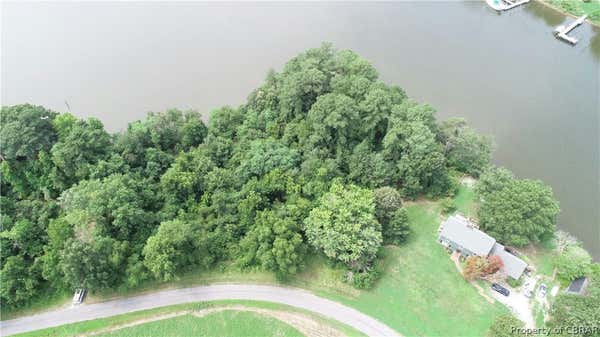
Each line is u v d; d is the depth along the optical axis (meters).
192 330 98.31
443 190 121.19
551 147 138.62
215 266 107.38
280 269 99.56
